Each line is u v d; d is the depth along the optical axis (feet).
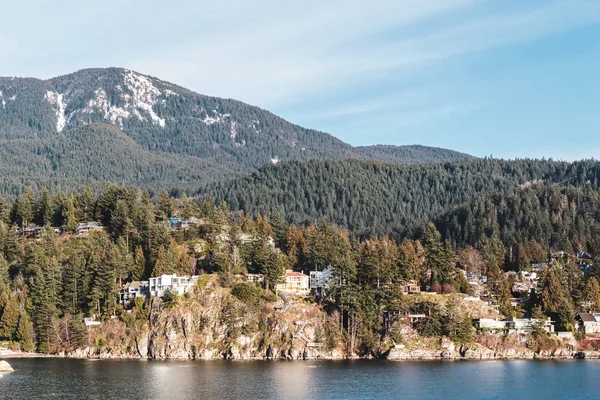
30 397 613.93
